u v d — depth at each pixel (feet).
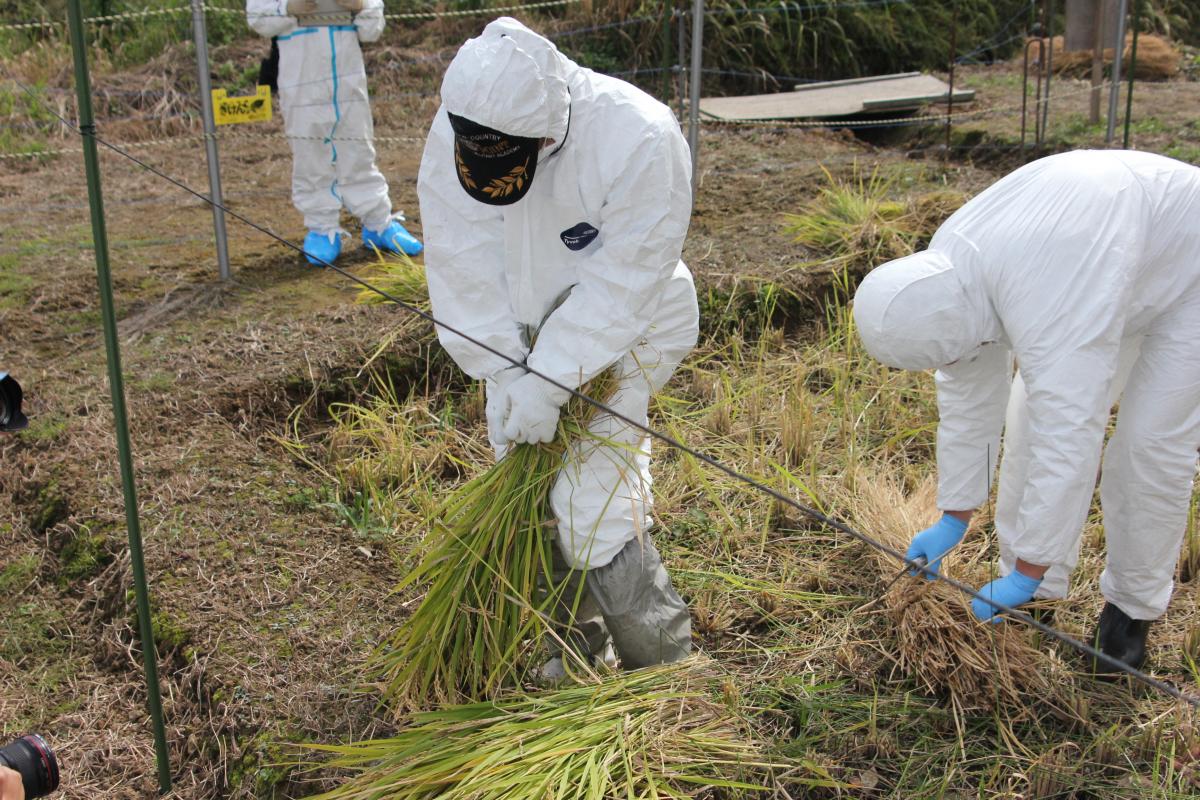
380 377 16.61
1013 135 26.00
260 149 27.58
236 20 33.06
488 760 9.03
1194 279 9.77
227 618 11.76
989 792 9.79
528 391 9.22
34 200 23.82
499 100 8.02
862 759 10.10
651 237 8.71
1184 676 11.08
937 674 10.70
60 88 30.22
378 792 9.16
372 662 10.81
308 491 14.10
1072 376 9.21
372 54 32.07
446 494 14.33
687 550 13.14
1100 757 10.03
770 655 11.43
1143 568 10.61
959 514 11.01
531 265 9.27
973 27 35.76
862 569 12.78
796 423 15.05
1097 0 25.66
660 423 15.74
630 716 9.57
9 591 13.28
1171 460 10.07
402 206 22.89
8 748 7.70
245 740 10.38
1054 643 11.42
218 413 15.52
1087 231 9.21
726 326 18.04
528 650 10.80
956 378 10.50
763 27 31.78
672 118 8.82
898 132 28.86
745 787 9.13
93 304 18.65
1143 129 25.75
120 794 10.53
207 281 19.31
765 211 21.99
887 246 19.40
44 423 15.38
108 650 12.18
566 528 9.73
